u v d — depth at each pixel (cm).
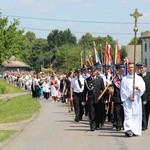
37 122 2180
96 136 1655
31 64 15762
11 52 4503
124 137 1625
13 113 2847
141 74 1828
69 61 11138
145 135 1670
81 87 2156
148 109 1850
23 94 5866
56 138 1612
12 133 1755
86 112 2227
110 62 2341
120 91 1711
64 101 3903
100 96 1814
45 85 4728
